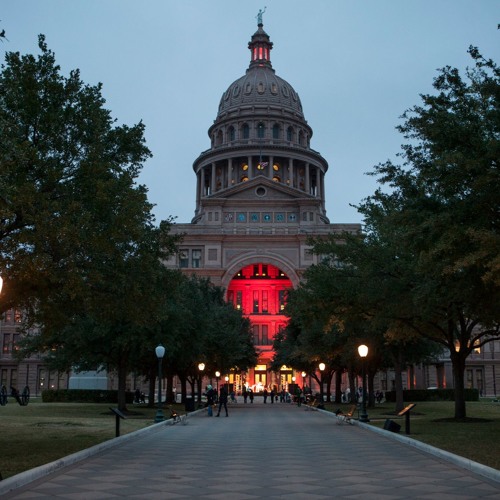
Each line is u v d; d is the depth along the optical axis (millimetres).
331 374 67062
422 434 21375
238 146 128125
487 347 94688
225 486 11406
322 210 133625
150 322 26203
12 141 15242
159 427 27109
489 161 17625
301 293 30750
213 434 23688
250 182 104250
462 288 20859
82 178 19438
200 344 46750
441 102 19422
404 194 21984
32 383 94812
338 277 29500
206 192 134625
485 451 15984
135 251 22469
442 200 21141
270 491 10898
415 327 29359
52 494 10477
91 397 60594
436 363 85062
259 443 19891
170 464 14492
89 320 37656
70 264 18328
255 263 100500
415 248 19828
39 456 14914
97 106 21016
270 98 138375
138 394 64812
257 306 106562
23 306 22234
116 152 22359
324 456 16172
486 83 18672
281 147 128625
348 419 30219
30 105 19203
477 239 16391
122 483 11680
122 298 21516
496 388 93500
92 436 20797
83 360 43594
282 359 71875
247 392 78812
